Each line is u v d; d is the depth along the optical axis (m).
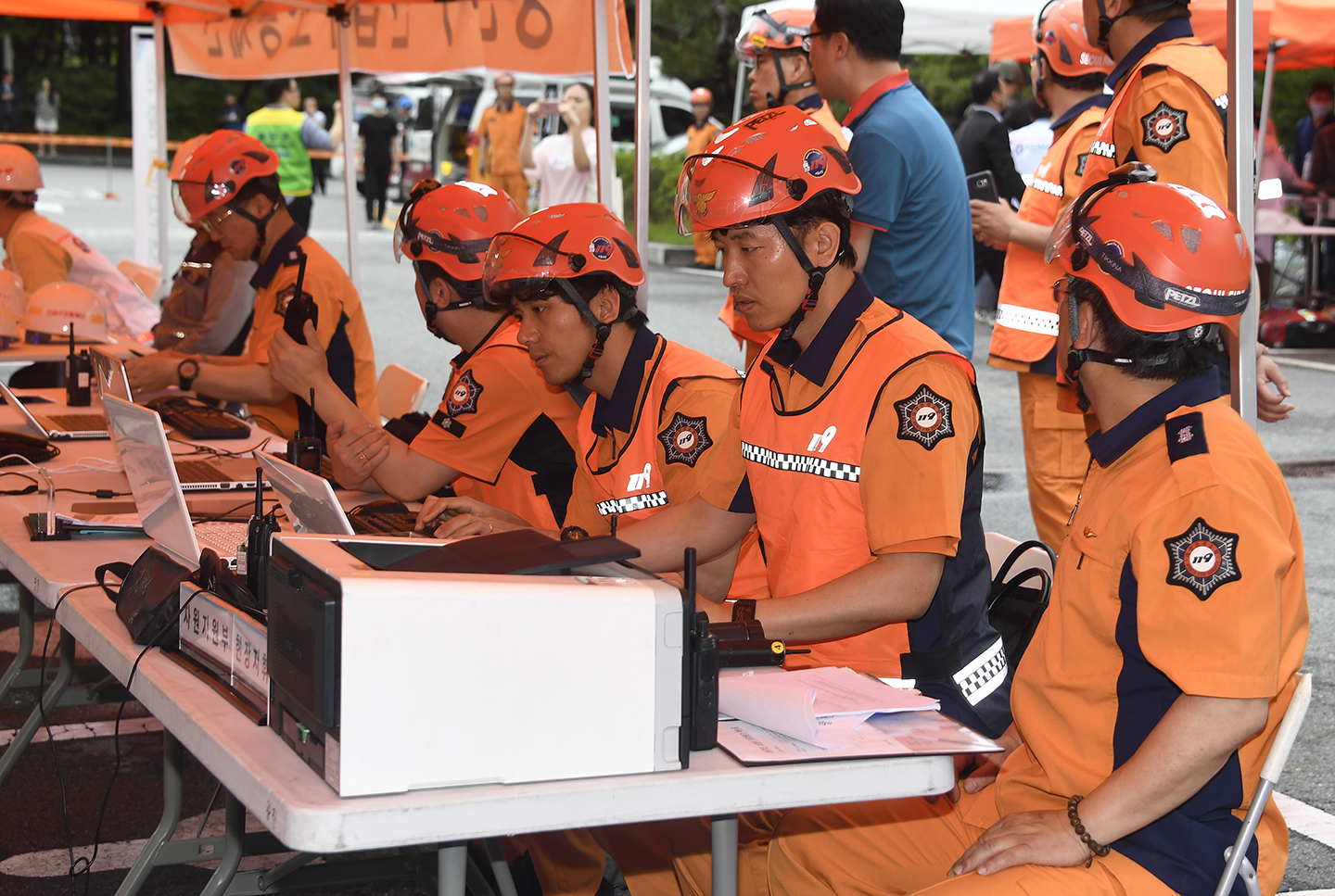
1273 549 1.74
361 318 4.69
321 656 1.53
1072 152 4.20
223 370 4.52
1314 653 4.79
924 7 12.12
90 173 29.02
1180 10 3.31
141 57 11.21
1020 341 4.08
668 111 20.64
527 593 1.58
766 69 5.16
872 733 1.82
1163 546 1.79
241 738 1.73
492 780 1.58
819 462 2.36
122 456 2.81
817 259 2.29
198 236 5.64
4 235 7.18
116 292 7.36
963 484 2.27
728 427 2.66
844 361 2.34
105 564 2.54
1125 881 1.81
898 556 2.26
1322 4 10.38
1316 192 13.38
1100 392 1.91
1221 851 1.85
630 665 1.63
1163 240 1.83
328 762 1.55
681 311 13.59
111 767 3.91
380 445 3.33
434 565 1.70
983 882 1.81
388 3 6.68
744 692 1.88
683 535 2.66
